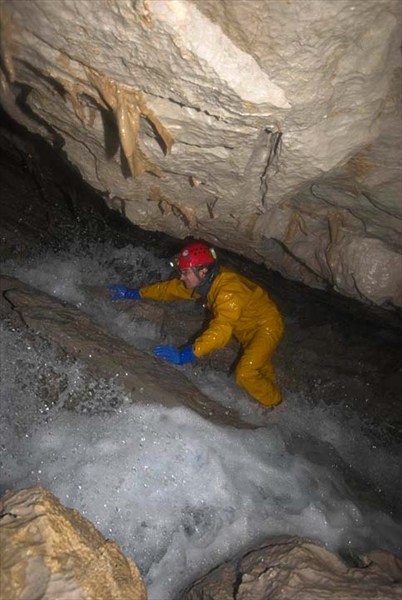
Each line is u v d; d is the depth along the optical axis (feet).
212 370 17.61
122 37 7.93
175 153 10.54
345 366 19.15
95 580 6.40
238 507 11.67
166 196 12.69
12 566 6.25
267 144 10.34
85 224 22.84
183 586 9.84
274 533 11.14
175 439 12.54
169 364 14.99
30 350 13.23
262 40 7.84
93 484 11.49
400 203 11.48
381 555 9.23
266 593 7.70
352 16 7.59
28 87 10.83
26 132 20.58
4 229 19.84
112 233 23.38
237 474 12.56
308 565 8.12
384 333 20.52
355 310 19.27
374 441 16.83
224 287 14.70
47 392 12.96
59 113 10.92
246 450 13.19
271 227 14.15
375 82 8.75
